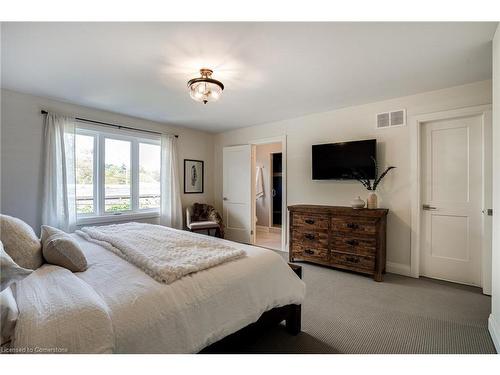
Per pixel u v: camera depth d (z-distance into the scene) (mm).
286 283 1780
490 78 2613
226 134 5316
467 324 2006
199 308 1239
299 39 1881
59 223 3262
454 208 2930
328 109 3725
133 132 4145
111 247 1825
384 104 3324
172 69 2393
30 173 3115
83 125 3549
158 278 1279
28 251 1426
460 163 2893
